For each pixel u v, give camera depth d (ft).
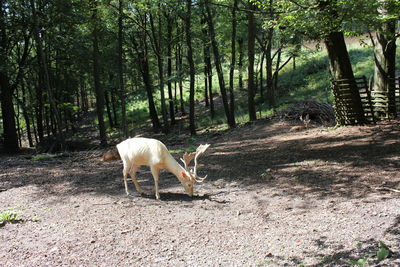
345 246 14.33
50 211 20.84
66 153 45.11
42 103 78.74
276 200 21.01
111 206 21.27
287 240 15.46
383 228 15.57
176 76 70.64
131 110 124.47
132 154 22.57
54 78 77.87
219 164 32.30
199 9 62.13
